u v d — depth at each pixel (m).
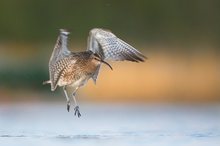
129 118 22.97
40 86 32.25
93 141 15.95
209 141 16.09
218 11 47.47
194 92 32.09
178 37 46.19
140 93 30.94
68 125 20.16
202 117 23.23
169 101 31.03
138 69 31.23
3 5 46.88
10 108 27.78
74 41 45.34
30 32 46.91
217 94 32.22
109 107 28.22
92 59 14.80
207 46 41.78
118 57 15.12
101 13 47.72
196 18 47.72
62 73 14.75
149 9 48.06
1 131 18.14
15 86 32.34
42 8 47.81
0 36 45.94
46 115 24.28
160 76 31.73
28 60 34.56
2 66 33.41
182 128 19.00
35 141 15.98
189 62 34.06
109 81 30.94
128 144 15.47
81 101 30.59
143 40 45.81
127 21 47.72
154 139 16.45
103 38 15.12
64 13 47.84
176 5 48.06
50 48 39.84
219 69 33.78
